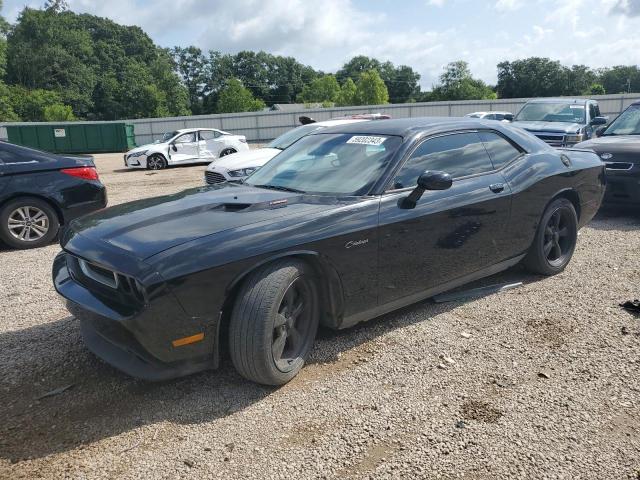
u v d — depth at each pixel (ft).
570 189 15.93
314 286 10.66
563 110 41.22
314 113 144.56
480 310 13.73
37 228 22.58
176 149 62.80
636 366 10.71
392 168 11.95
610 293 14.73
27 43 283.59
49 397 10.07
